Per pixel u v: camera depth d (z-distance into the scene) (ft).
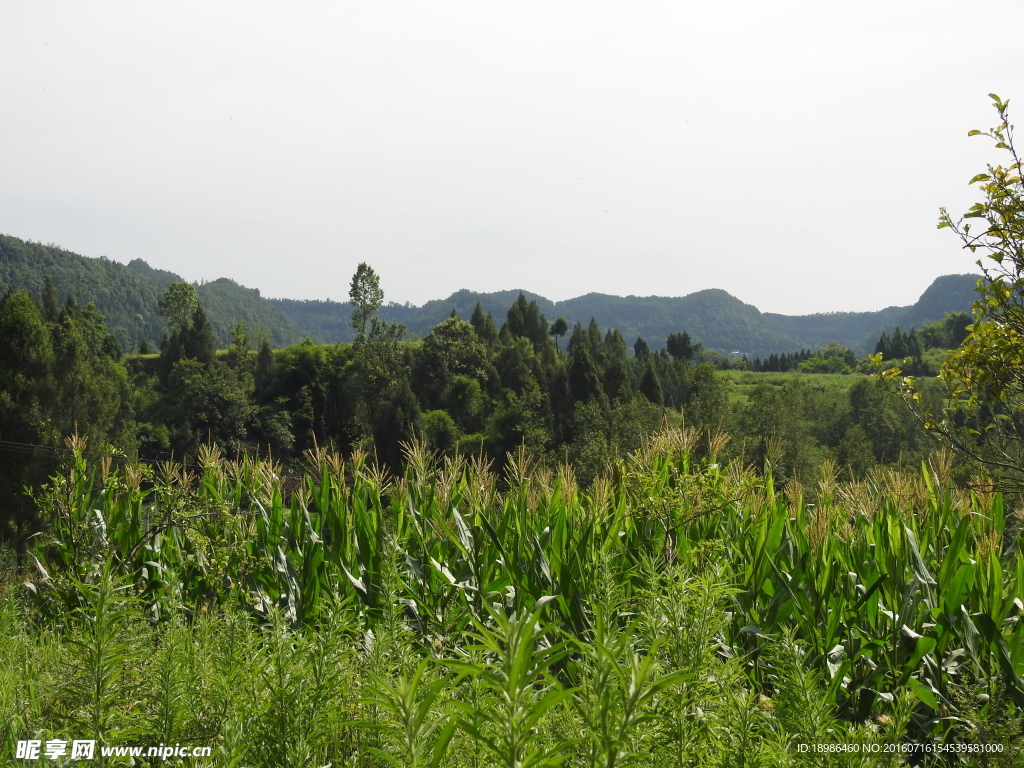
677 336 563.48
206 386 259.60
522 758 6.22
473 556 17.62
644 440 22.47
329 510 19.86
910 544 15.12
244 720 9.32
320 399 286.25
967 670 14.10
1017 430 17.10
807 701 9.07
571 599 15.56
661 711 8.00
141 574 20.84
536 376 282.97
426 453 20.52
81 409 133.28
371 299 305.94
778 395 168.76
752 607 15.99
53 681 11.62
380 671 10.12
